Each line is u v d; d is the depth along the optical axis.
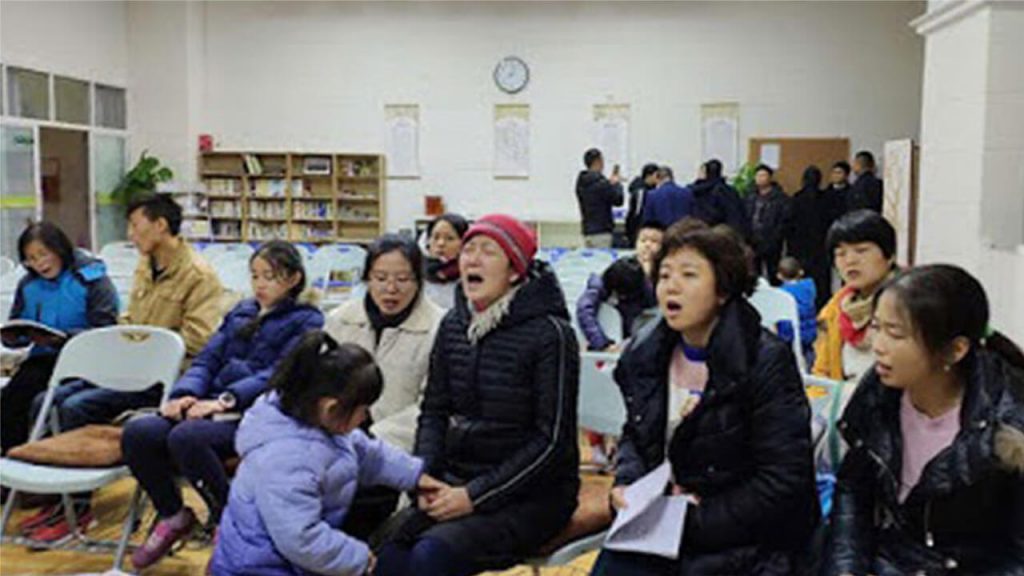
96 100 10.19
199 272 3.51
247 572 2.01
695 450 1.89
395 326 2.73
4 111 8.84
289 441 2.05
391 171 10.74
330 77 10.72
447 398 2.34
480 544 2.05
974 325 1.62
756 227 9.17
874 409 1.76
